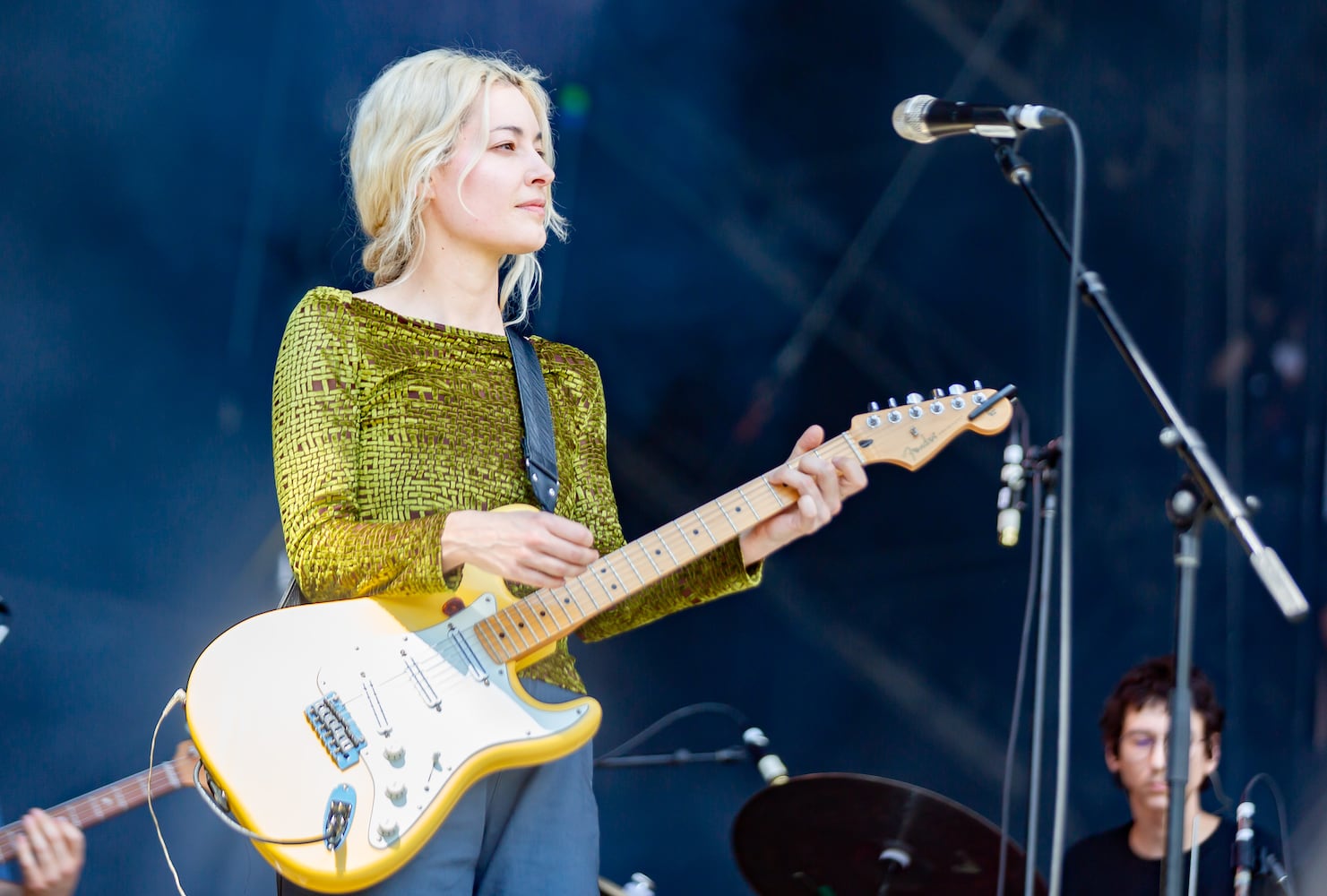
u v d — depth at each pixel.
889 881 5.65
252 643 4.09
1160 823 6.45
